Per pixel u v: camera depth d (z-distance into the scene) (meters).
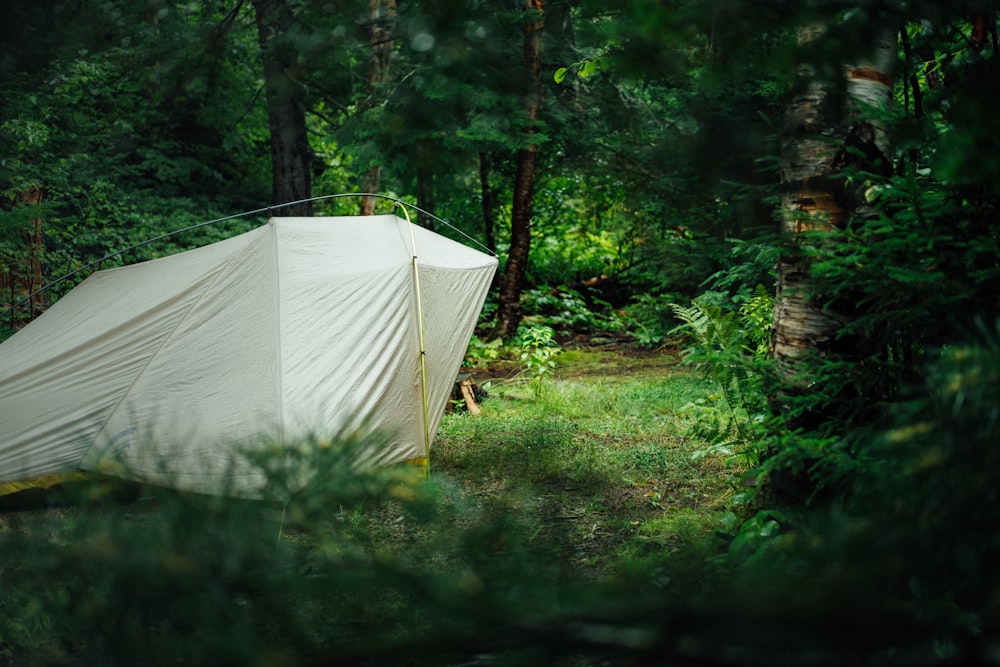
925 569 1.25
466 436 6.69
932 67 3.20
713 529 3.91
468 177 13.99
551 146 12.70
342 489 1.41
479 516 1.45
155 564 1.16
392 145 10.33
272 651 1.11
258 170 15.52
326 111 15.55
